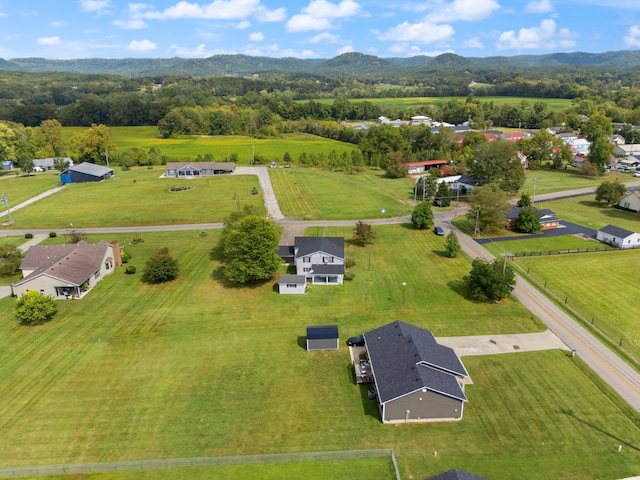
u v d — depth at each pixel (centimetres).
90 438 4059
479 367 4947
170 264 7206
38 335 5744
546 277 7325
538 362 5034
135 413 4369
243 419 4272
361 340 5466
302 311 6312
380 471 3628
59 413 4381
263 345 5500
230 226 8394
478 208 9469
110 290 7019
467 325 5856
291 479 3572
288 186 13662
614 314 6119
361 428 4138
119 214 10906
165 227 10019
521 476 3572
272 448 3909
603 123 19350
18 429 4184
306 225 10088
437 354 4706
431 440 3969
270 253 6962
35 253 7525
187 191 13038
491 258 8144
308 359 5203
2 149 16375
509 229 9825
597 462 3706
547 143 16300
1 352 5375
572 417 4216
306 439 4009
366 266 7850
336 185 13850
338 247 7719
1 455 3894
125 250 8669
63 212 11106
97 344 5541
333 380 4831
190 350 5409
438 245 8869
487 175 12344
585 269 7606
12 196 12694
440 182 13212
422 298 6638
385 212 11038
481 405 4384
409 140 19225
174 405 4475
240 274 6881
